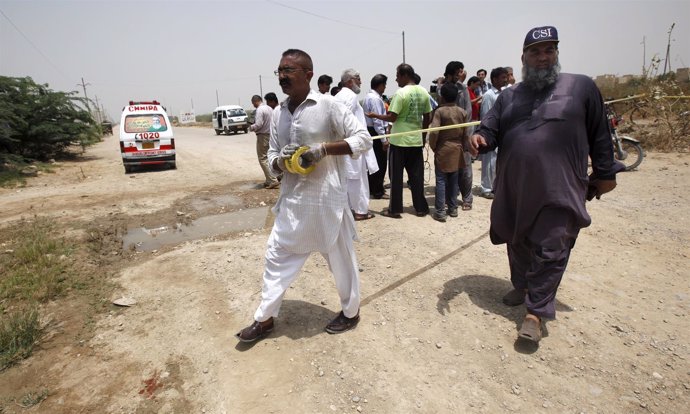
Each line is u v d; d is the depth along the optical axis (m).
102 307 3.44
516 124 2.72
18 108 12.46
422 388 2.43
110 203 7.15
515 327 2.97
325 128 2.58
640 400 2.30
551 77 2.60
